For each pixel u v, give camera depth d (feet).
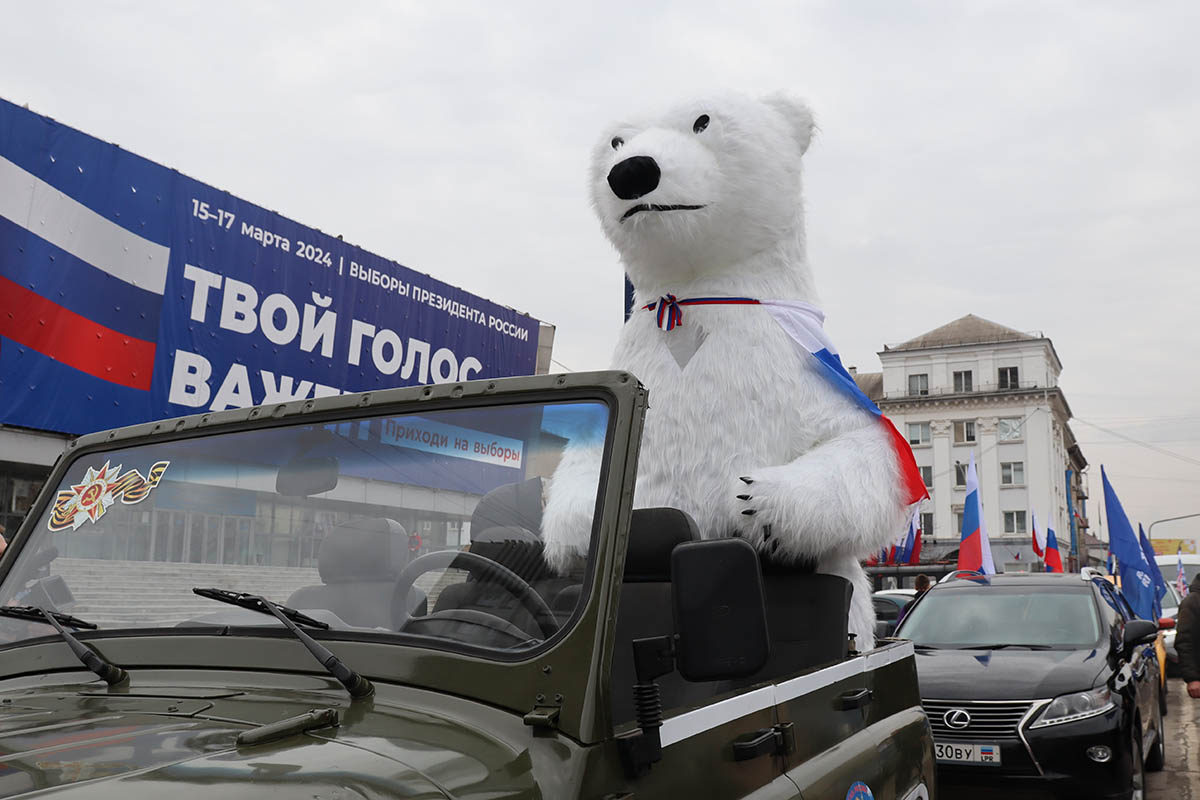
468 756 4.84
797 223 13.02
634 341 12.70
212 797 4.00
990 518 165.37
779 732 6.84
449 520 6.23
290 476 6.88
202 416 7.50
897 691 9.82
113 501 7.41
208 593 6.39
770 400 11.59
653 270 12.82
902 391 174.81
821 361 11.77
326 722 5.07
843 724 8.21
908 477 11.14
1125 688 19.86
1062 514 177.58
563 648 5.31
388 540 6.37
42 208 21.06
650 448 11.94
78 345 21.63
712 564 5.38
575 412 6.05
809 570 11.02
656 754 5.27
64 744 4.78
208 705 5.53
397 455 6.55
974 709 19.21
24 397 20.66
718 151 12.36
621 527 5.60
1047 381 167.32
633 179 11.98
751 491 10.37
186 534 7.02
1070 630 22.12
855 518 10.43
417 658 5.66
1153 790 23.32
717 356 11.89
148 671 6.37
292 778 4.25
